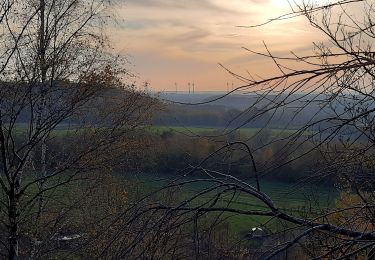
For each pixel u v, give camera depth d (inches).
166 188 112.0
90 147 423.5
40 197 405.7
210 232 106.2
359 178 129.0
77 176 444.1
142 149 388.2
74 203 410.9
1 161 401.1
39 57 393.1
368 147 110.3
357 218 127.2
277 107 97.3
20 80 372.2
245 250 104.8
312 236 121.8
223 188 111.7
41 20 402.9
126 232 106.4
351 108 108.3
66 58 411.8
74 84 409.1
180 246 106.5
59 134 439.2
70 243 301.1
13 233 373.1
